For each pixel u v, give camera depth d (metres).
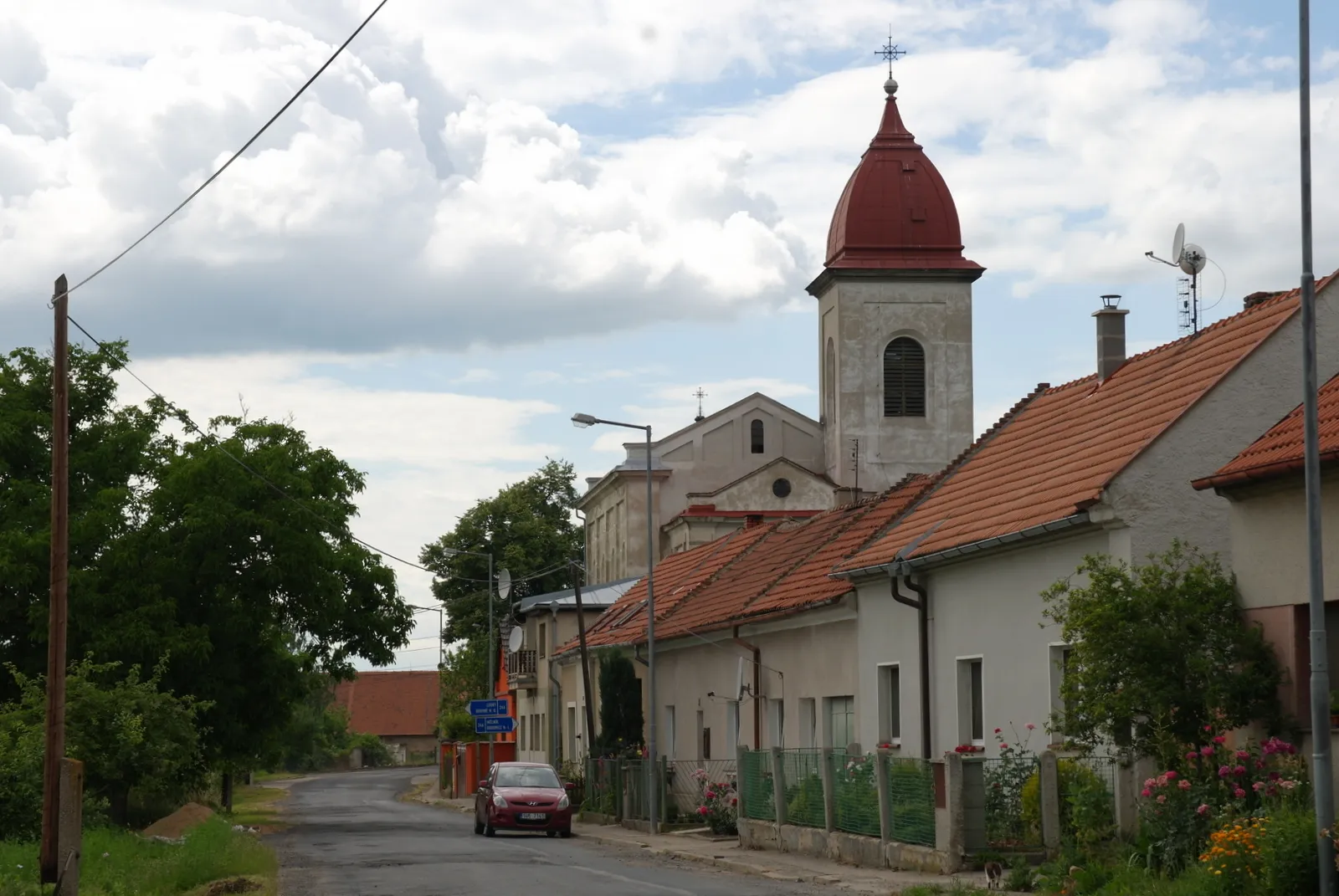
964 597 24.34
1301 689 16.98
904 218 71.75
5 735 27.78
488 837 35.16
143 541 39.69
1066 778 19.72
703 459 74.75
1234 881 14.49
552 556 89.38
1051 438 25.72
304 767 129.00
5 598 39.38
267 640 41.81
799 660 31.77
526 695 66.31
